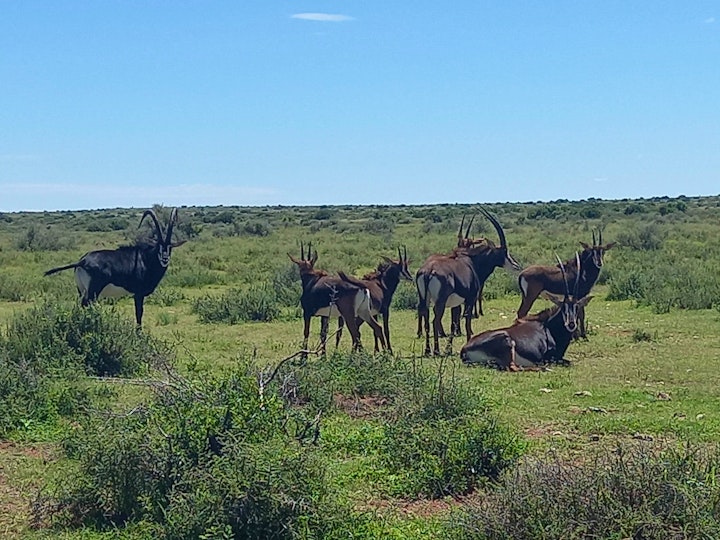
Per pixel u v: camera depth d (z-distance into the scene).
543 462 7.27
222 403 7.73
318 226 70.94
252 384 8.17
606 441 9.70
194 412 7.57
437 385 10.37
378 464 8.83
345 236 55.94
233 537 6.53
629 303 23.33
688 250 39.16
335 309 15.21
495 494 6.86
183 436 7.48
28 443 9.88
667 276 27.02
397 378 11.62
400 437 8.95
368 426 10.16
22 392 10.92
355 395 11.62
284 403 8.38
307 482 6.82
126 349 13.94
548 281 19.00
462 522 6.64
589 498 6.38
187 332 19.03
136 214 107.75
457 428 8.81
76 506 7.59
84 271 18.22
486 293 25.36
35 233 48.19
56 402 11.05
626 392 12.30
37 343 13.70
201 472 6.84
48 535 7.18
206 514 6.57
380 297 15.55
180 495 6.77
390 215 90.44
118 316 14.81
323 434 9.75
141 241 19.03
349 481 8.35
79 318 14.10
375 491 8.20
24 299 25.11
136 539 6.92
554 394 12.16
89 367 13.38
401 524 7.30
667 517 6.21
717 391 12.44
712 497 6.36
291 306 23.88
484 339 14.45
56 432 10.20
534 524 6.33
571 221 67.75
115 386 12.59
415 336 18.61
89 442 7.70
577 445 9.50
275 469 6.69
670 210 76.62
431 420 9.30
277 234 60.78
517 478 6.85
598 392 12.31
